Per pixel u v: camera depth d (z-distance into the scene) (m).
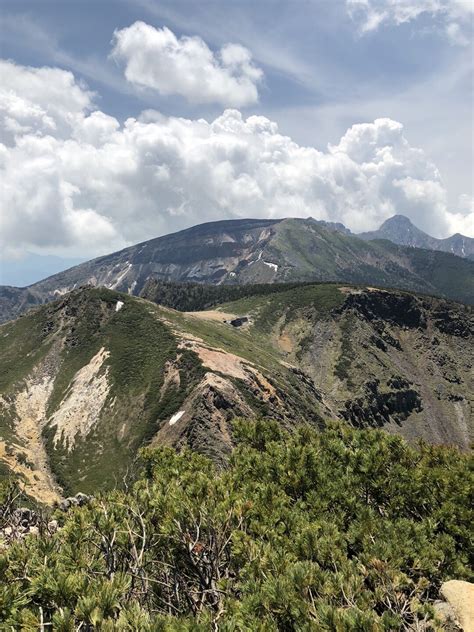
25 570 6.31
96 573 6.54
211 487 8.80
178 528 7.26
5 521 8.99
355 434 13.38
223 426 73.69
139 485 9.25
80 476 78.75
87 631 5.05
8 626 5.12
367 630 5.29
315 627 5.34
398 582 6.80
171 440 74.25
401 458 12.45
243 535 7.40
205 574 7.12
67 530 7.35
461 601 6.71
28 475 78.00
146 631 4.94
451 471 11.52
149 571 7.36
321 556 7.65
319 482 10.97
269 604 5.86
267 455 12.41
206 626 5.32
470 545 9.38
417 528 9.02
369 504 10.80
